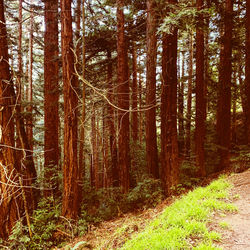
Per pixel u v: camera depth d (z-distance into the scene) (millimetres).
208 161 11242
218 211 4531
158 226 4426
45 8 9531
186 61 19844
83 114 6543
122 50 9648
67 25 6410
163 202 6820
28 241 5574
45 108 9312
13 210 5664
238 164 8445
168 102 7062
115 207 8039
